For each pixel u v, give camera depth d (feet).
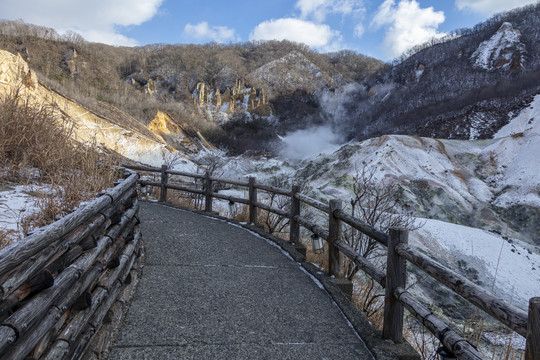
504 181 167.02
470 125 341.00
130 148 139.95
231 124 649.61
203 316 10.66
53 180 12.46
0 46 416.05
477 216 129.80
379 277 10.57
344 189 100.27
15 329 4.28
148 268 14.47
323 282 14.10
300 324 10.75
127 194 12.37
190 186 44.57
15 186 12.48
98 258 8.34
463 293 7.02
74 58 490.49
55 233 5.69
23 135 14.26
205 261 15.98
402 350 9.35
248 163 152.05
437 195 132.57
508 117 329.52
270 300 12.35
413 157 164.86
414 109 561.43
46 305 5.15
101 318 8.07
